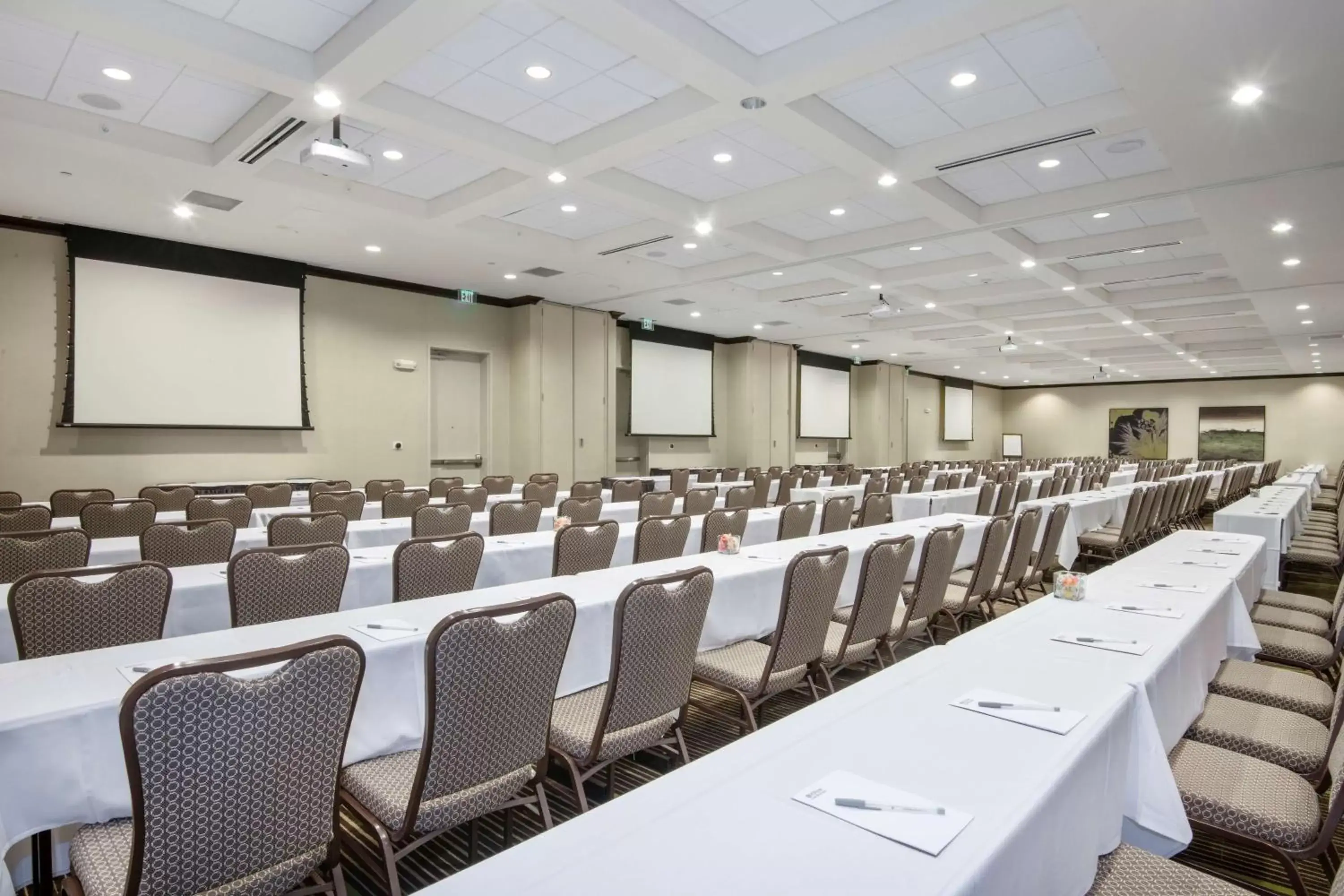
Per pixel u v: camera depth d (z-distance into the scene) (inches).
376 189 283.0
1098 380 970.7
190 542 159.8
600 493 300.2
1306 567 327.9
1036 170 263.0
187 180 255.4
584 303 480.4
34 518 185.0
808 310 507.5
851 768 50.1
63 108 216.5
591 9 154.9
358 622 94.3
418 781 66.6
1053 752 52.7
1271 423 885.8
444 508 196.7
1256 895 64.2
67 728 64.8
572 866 38.6
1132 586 113.6
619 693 81.5
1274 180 246.4
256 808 55.4
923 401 888.9
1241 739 86.2
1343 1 147.3
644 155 233.6
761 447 634.8
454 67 193.5
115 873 58.6
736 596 126.4
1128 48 167.6
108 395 318.3
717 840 41.1
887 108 215.9
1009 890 41.8
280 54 181.8
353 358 400.2
